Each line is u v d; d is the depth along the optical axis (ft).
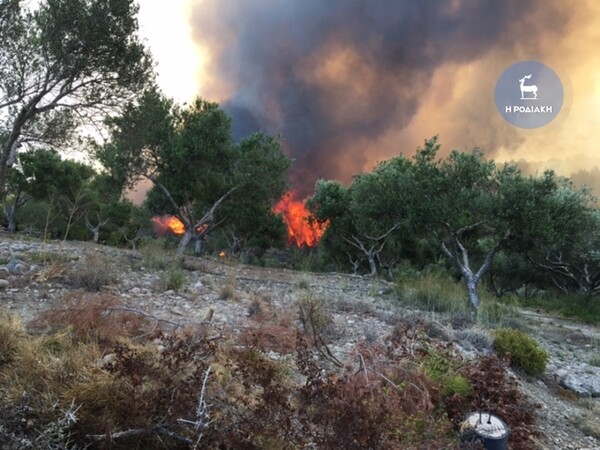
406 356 16.25
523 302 64.59
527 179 38.81
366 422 9.82
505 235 38.52
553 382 22.74
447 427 12.82
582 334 38.78
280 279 44.60
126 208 119.65
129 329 15.44
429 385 13.84
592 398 21.47
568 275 69.21
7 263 27.30
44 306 19.79
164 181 58.90
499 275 83.66
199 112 61.62
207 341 12.07
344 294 35.78
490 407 14.21
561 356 29.63
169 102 58.08
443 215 39.17
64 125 49.85
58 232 105.60
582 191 40.24
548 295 78.74
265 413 9.78
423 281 42.14
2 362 10.75
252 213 68.49
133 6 44.60
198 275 37.47
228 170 64.13
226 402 10.03
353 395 10.57
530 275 80.43
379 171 57.52
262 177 63.72
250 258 115.14
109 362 10.65
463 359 18.06
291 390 11.34
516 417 14.28
